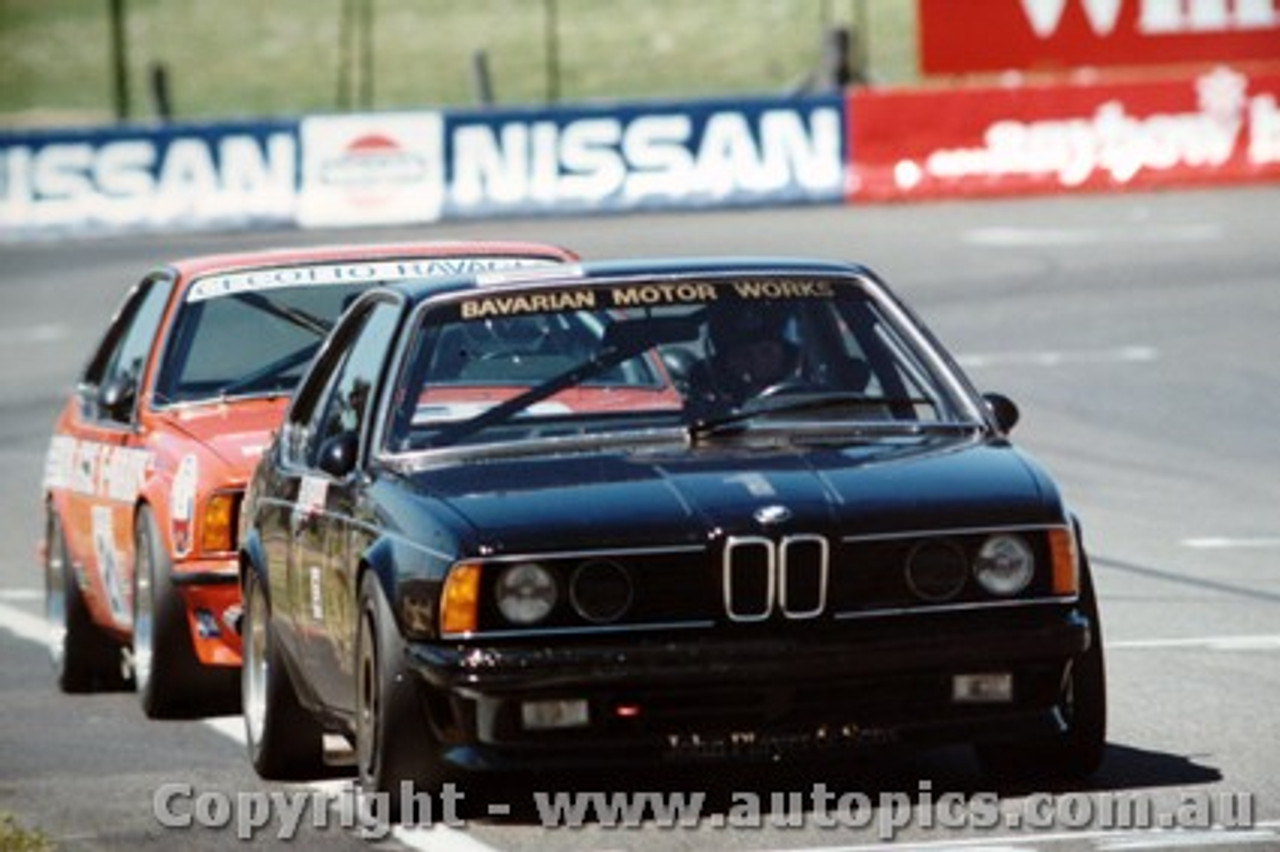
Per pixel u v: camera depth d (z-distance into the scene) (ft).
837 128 307.37
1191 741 85.92
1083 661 75.77
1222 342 207.92
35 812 82.23
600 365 80.43
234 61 495.00
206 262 109.50
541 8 513.45
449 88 467.52
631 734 71.82
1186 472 159.12
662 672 71.10
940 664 72.28
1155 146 308.19
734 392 80.18
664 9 505.66
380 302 85.30
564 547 71.92
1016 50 337.11
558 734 71.61
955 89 307.58
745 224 289.12
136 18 527.40
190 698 99.60
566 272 83.41
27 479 177.78
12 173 304.50
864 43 405.39
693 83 458.09
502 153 305.12
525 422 79.20
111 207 304.91
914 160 307.17
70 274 276.62
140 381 106.73
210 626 97.40
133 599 102.42
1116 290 235.40
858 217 293.23
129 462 103.65
